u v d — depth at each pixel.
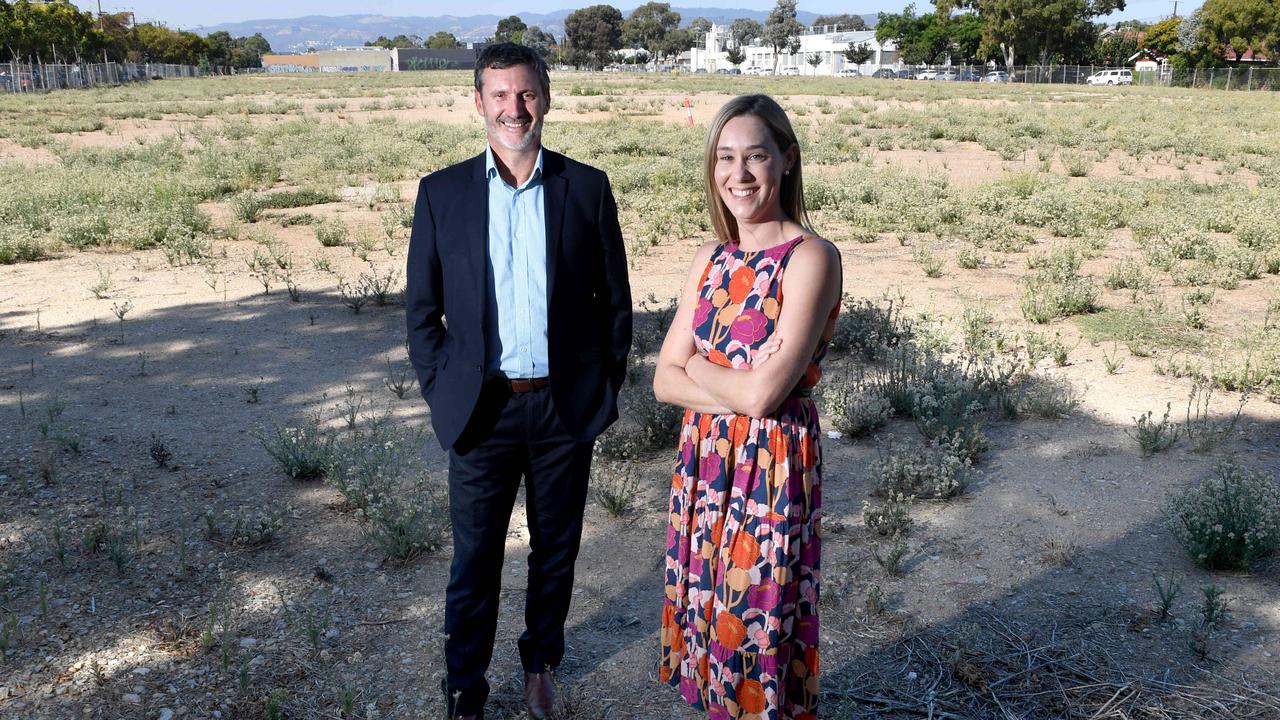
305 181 17.56
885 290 9.17
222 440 5.45
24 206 12.86
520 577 4.00
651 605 3.83
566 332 2.76
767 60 145.75
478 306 2.70
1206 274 9.55
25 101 40.97
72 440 5.19
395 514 4.28
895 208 13.51
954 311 8.37
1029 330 7.68
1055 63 89.00
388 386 6.44
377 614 3.67
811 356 2.27
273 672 3.28
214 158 18.62
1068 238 12.16
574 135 24.80
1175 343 7.39
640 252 11.02
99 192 14.48
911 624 3.63
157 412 5.88
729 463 2.38
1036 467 5.14
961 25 100.50
